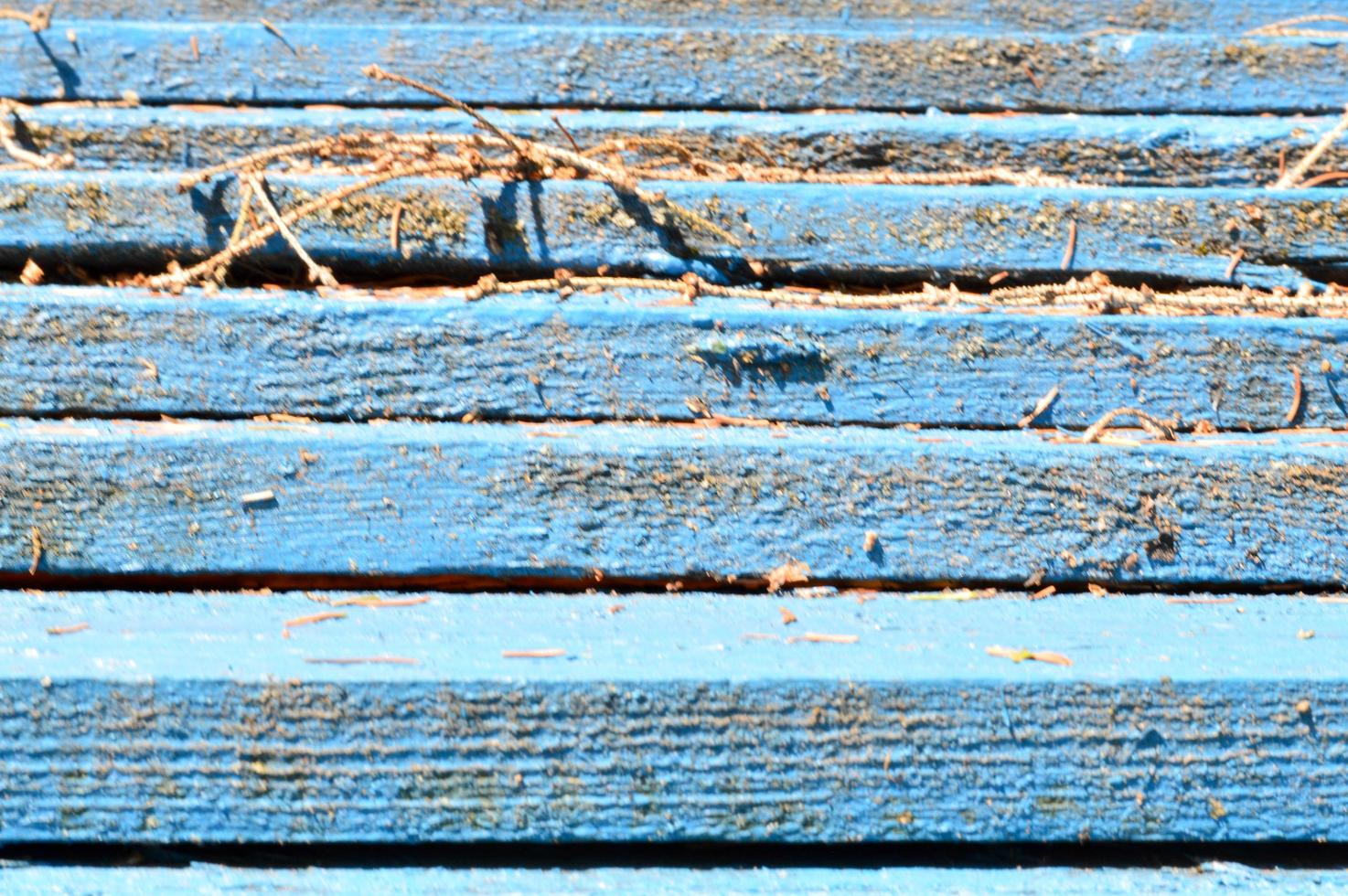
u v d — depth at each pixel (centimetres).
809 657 119
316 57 133
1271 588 123
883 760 119
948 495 123
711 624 121
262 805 118
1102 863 119
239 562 121
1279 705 119
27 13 134
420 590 122
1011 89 134
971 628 121
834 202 128
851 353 125
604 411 124
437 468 122
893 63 134
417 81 133
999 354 125
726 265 127
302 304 124
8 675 118
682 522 122
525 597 122
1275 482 123
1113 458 123
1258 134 132
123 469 122
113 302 124
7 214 126
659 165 130
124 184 127
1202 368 125
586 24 136
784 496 122
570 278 126
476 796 118
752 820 119
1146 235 128
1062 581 122
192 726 118
